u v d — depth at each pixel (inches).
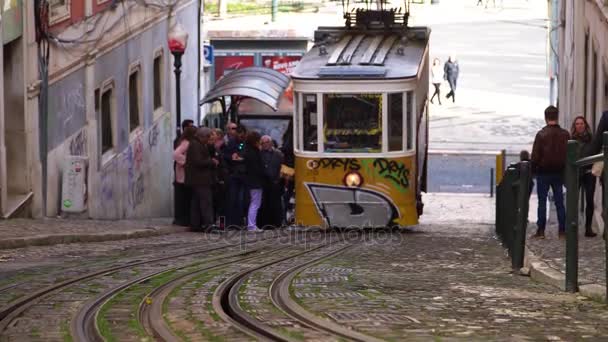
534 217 2979.8
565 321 831.1
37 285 1053.2
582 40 2623.0
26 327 802.8
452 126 4645.7
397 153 2098.9
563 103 3371.1
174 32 2488.9
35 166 1982.0
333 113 2097.7
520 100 5201.8
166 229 1961.1
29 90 1947.6
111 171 2448.3
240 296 983.0
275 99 2874.0
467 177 3777.1
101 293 996.6
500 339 737.6
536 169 1625.2
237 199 2122.3
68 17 2155.5
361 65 2126.0
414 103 2107.5
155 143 2908.5
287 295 984.3
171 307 903.1
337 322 807.7
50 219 1982.0
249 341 735.7
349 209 2111.2
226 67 3946.9
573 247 1036.5
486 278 1201.4
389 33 2364.7
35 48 1975.9
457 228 2357.3
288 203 2512.3
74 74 2199.8
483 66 5925.2
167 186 3056.1
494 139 4377.5
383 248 1702.8
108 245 1635.1
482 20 7066.9
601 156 954.7
